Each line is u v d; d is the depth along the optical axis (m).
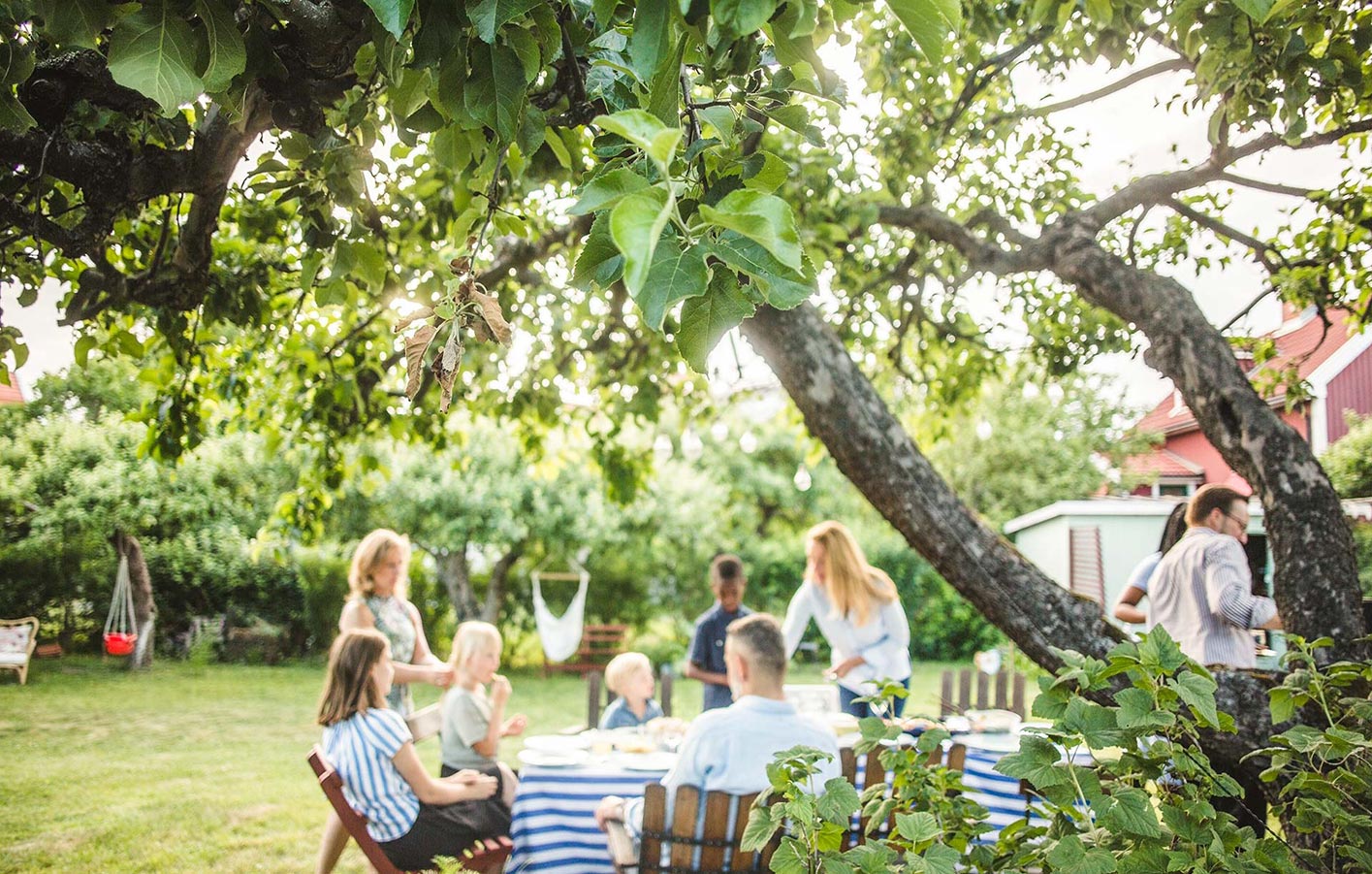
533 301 4.45
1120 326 4.52
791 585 16.59
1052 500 17.67
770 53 1.09
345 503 13.97
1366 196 3.36
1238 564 3.39
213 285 2.76
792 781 1.65
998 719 4.38
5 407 14.42
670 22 0.85
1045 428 18.23
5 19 1.17
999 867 1.74
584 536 14.53
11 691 11.24
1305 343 6.30
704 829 2.96
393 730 3.45
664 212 0.61
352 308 3.60
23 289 2.19
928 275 4.70
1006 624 2.57
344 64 1.56
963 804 1.85
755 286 0.86
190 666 13.69
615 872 3.52
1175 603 3.59
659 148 0.64
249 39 1.36
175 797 6.57
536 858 3.48
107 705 10.45
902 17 0.77
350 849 5.37
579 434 5.34
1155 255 3.95
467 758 3.98
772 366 2.73
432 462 14.45
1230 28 2.12
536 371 4.75
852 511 18.55
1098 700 2.41
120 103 1.68
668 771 3.64
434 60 1.08
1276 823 2.57
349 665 3.52
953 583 2.61
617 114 0.66
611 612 15.89
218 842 5.50
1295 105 2.11
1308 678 1.81
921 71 3.69
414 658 4.75
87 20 1.07
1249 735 2.34
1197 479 18.91
